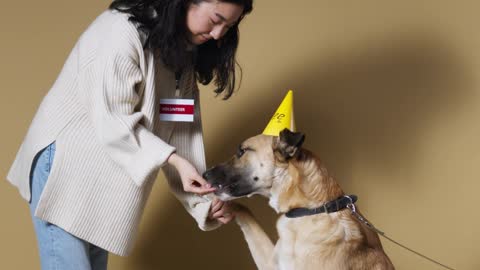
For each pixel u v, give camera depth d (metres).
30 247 3.29
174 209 3.37
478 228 3.30
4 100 3.24
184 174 2.15
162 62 2.29
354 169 3.32
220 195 2.37
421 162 3.29
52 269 2.26
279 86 3.30
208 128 3.34
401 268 3.35
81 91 2.14
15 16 3.22
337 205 2.32
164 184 3.34
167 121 2.47
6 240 3.29
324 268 2.25
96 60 2.10
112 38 2.11
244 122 3.32
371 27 3.25
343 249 2.27
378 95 3.28
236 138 3.33
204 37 2.22
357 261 2.29
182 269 3.40
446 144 3.27
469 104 3.24
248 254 3.37
